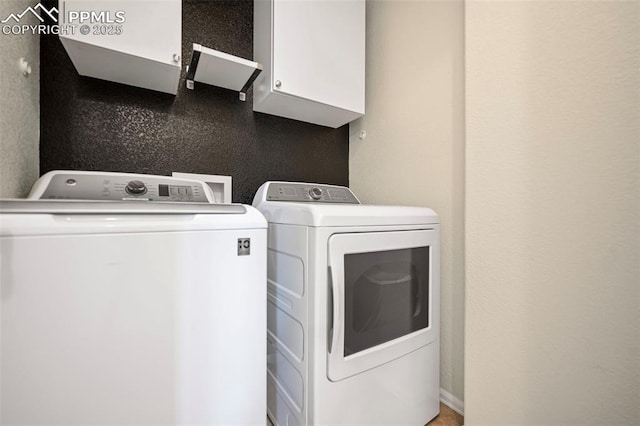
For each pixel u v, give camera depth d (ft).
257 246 2.92
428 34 5.03
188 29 4.92
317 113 5.70
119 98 4.40
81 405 2.10
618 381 2.73
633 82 2.65
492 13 3.67
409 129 5.39
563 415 3.07
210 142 5.18
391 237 3.64
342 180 6.94
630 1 2.66
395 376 3.68
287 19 4.69
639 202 2.63
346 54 5.40
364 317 3.45
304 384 3.19
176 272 2.47
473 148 3.88
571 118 3.02
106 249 2.19
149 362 2.35
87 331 2.12
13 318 1.91
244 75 4.75
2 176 2.65
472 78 3.88
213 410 2.64
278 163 5.97
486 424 3.71
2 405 1.88
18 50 3.05
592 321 2.89
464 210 4.17
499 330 3.61
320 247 3.07
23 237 1.93
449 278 4.64
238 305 2.80
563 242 3.08
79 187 3.05
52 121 3.97
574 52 2.99
